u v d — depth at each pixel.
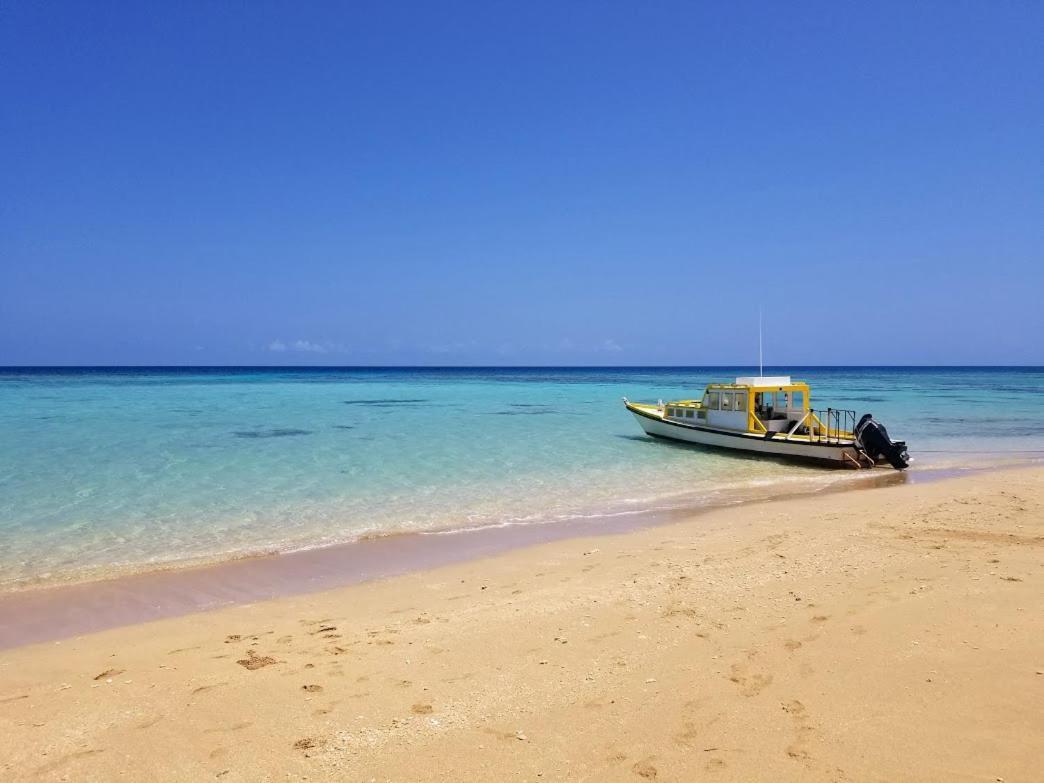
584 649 6.41
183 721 5.18
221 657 6.59
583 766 4.39
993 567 8.44
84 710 5.42
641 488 16.69
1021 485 15.72
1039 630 6.21
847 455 19.38
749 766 4.29
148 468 18.56
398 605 8.27
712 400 23.36
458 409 41.53
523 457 21.36
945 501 13.60
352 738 4.85
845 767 4.22
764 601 7.55
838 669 5.64
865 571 8.54
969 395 59.19
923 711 4.86
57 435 25.56
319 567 10.19
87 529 12.37
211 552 11.00
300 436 26.25
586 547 11.04
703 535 11.46
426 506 14.56
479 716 5.14
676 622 7.03
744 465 20.19
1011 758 4.23
